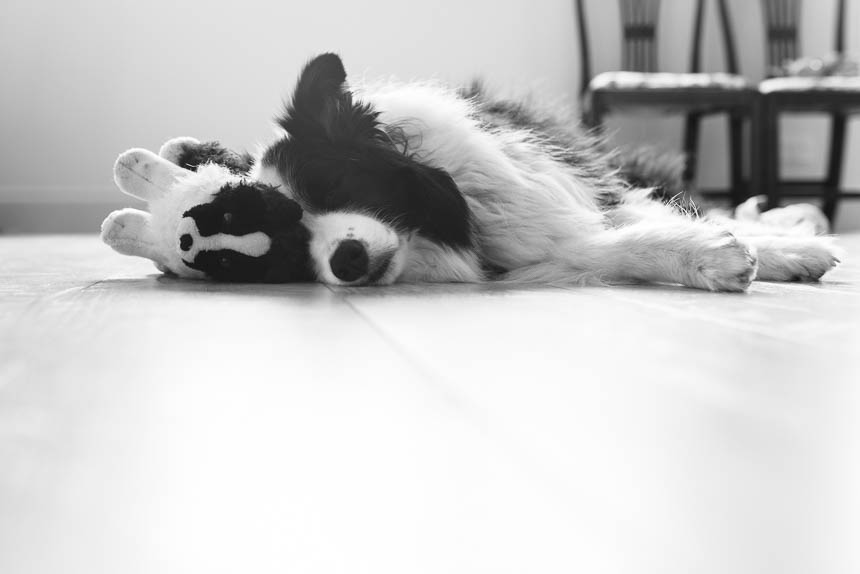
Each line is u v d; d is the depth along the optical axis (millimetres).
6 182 4414
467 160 1506
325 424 525
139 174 1487
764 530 351
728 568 313
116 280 1521
